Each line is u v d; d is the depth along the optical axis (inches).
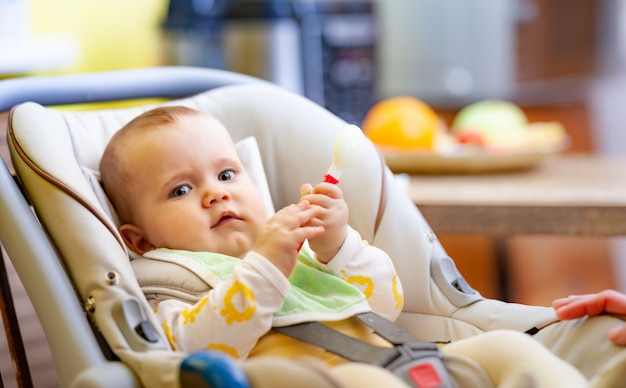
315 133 60.3
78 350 43.1
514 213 72.2
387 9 196.9
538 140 90.3
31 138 50.8
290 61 108.0
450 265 55.5
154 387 40.7
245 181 55.2
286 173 60.2
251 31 107.3
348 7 108.8
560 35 249.8
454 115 203.5
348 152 49.9
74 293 45.5
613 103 233.0
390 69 199.9
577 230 71.6
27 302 73.2
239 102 61.8
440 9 196.9
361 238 55.6
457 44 199.3
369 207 56.4
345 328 48.3
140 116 56.1
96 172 56.9
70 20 108.7
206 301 46.6
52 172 48.8
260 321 45.7
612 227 71.0
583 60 252.8
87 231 47.2
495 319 51.6
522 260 146.9
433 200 73.5
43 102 59.5
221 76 66.6
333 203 50.2
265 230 47.4
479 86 202.7
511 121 94.6
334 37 108.6
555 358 42.8
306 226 49.2
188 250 53.0
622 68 262.7
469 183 81.6
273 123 61.0
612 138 205.0
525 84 238.8
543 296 130.4
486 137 90.8
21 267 45.9
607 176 82.9
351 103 109.8
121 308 44.5
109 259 46.4
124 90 62.9
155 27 116.6
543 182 80.9
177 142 53.9
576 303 47.3
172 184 53.4
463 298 53.6
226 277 50.6
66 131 56.1
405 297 55.0
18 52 82.8
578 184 79.0
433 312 54.2
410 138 87.8
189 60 113.1
